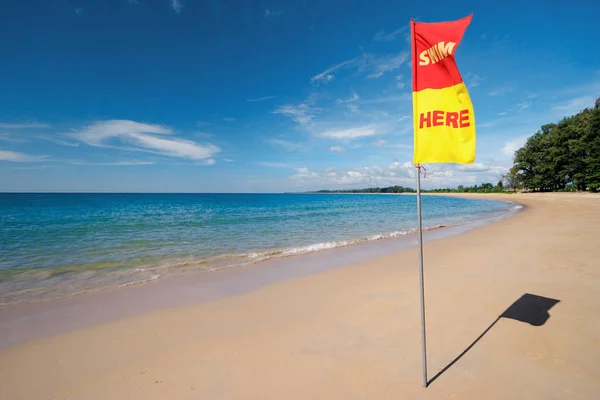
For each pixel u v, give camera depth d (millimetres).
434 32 2586
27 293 6008
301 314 4801
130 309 5164
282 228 17078
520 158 72062
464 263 7781
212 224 18719
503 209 33812
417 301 5074
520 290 5355
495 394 2584
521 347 3373
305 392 2742
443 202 58969
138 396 2812
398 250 10305
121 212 28500
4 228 15664
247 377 3049
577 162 54906
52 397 2848
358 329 4094
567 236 10953
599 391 2580
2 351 3750
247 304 5344
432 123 2574
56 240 12211
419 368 3043
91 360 3512
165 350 3717
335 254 9836
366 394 2658
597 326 3820
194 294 5957
